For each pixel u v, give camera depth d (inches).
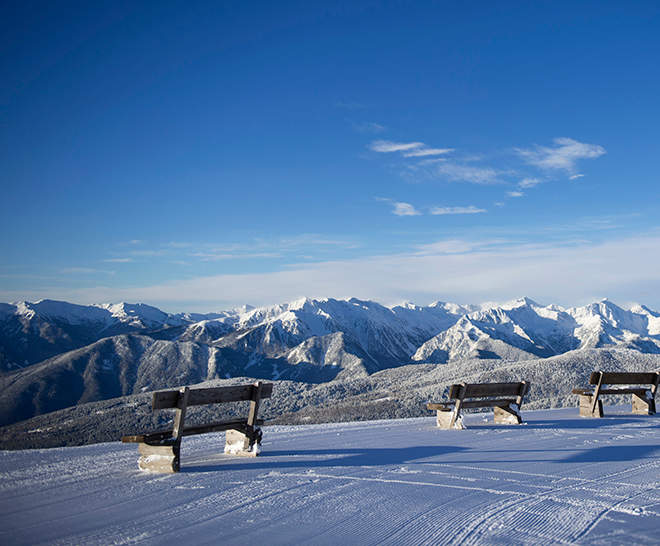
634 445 394.0
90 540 193.3
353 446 394.6
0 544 189.8
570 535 197.8
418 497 249.9
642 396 606.9
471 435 448.8
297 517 219.8
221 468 317.1
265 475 296.8
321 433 473.4
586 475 297.1
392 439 428.8
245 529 204.5
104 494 256.7
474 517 219.3
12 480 289.1
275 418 3799.2
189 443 420.5
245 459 346.6
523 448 382.3
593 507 233.6
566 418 572.1
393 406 3582.7
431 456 353.1
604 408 687.7
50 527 208.1
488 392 511.2
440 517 219.3
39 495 255.8
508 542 190.5
